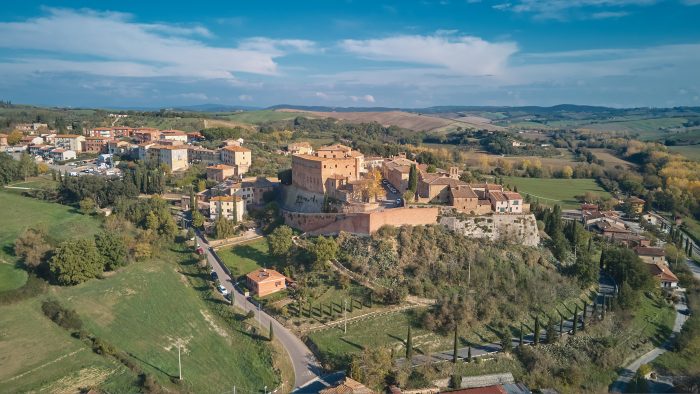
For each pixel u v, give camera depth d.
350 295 150.75
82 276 149.00
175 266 171.50
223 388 114.38
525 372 133.12
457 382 125.06
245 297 152.62
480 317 149.00
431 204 188.00
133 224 197.50
